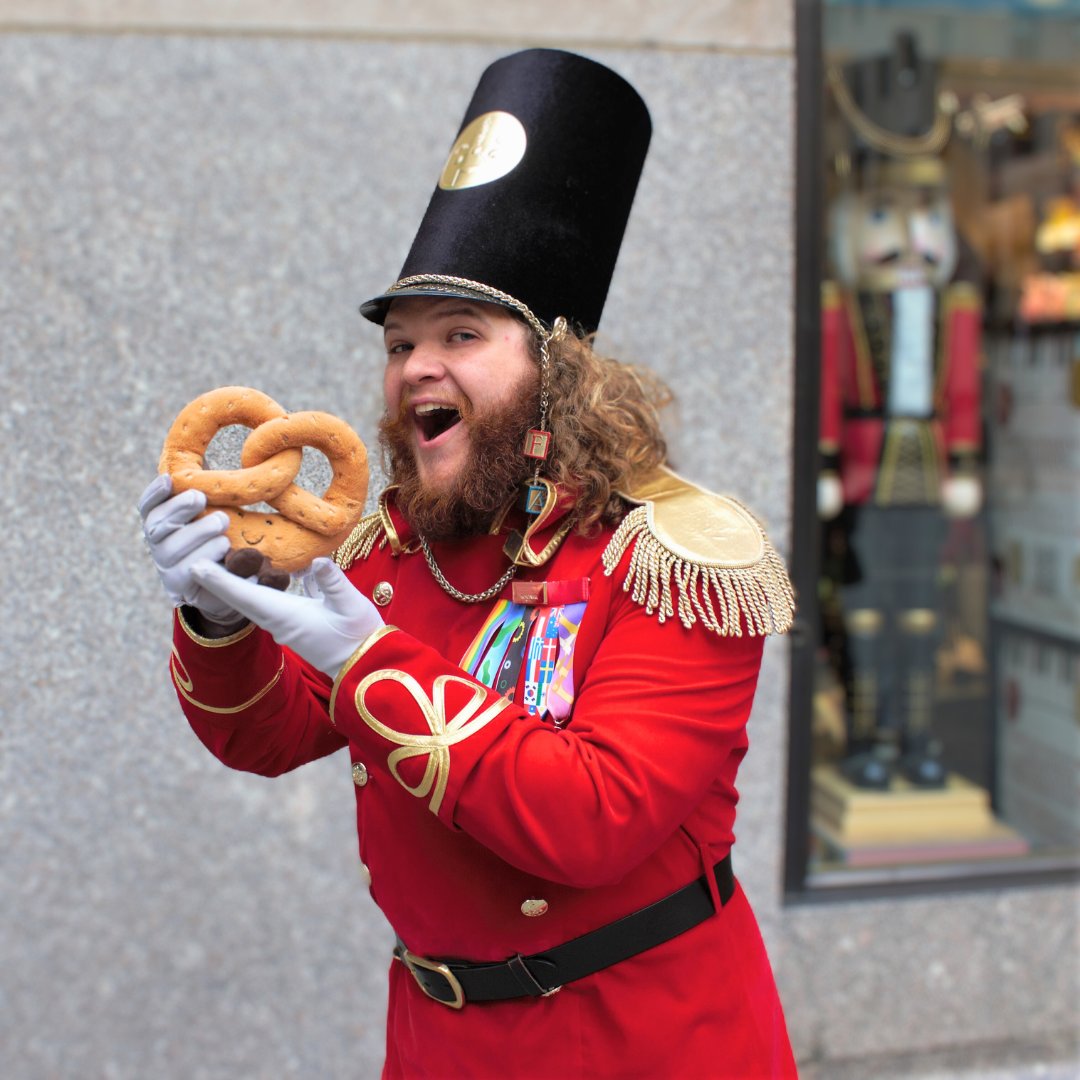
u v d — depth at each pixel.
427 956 1.25
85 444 2.26
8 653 2.27
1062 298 2.92
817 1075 2.56
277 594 1.06
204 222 2.27
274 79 2.27
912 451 2.79
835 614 2.77
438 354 1.20
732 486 2.45
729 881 1.31
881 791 2.79
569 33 2.34
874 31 2.69
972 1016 2.67
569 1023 1.19
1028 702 2.94
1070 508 2.94
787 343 2.45
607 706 1.09
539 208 1.25
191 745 2.35
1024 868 2.74
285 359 2.29
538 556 1.21
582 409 1.22
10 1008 2.34
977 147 2.81
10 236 2.22
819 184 2.53
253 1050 2.41
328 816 2.41
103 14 2.22
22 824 2.31
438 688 1.06
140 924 2.36
